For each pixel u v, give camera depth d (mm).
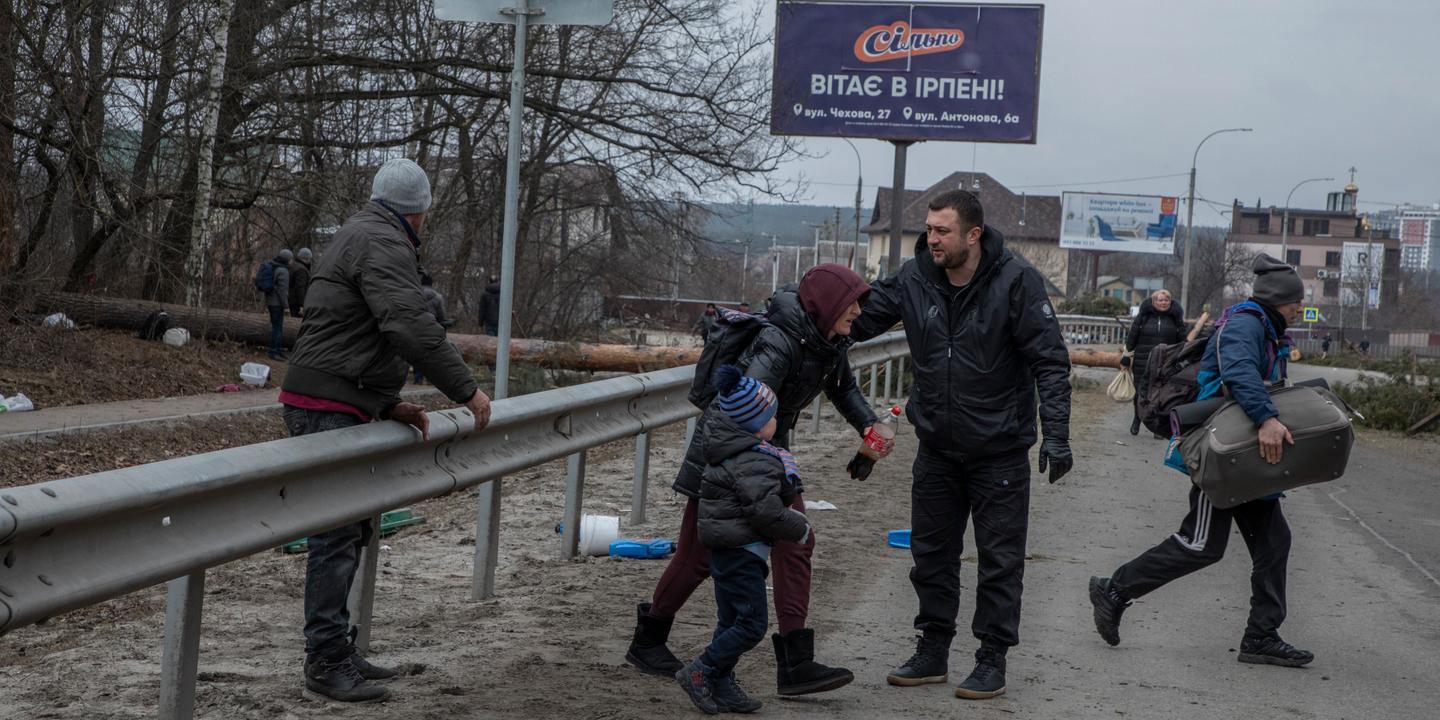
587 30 25422
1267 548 5859
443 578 6988
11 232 18688
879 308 5273
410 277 4555
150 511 3586
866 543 8547
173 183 22531
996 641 5133
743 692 4762
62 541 3299
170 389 17719
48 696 4520
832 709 4863
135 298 24094
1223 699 5254
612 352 21797
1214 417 5754
